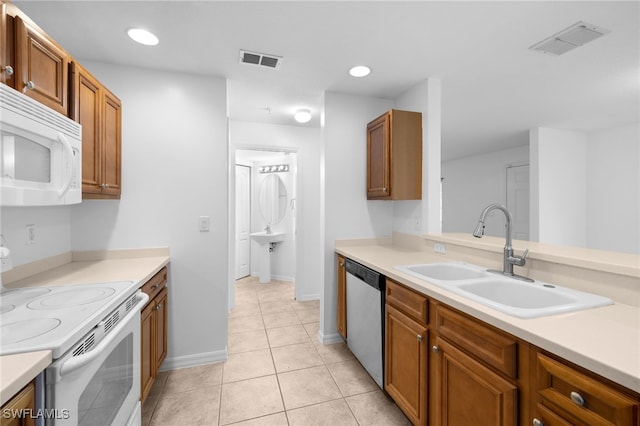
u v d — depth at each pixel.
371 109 2.64
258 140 3.40
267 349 2.41
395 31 1.64
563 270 1.28
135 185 2.07
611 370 0.66
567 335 0.82
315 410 1.67
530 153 3.81
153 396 1.79
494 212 5.25
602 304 1.06
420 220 2.32
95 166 1.59
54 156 1.14
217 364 2.18
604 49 1.82
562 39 1.72
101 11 1.46
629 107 2.96
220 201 2.24
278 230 4.62
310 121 3.34
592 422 0.71
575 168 3.92
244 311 3.24
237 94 2.56
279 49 1.83
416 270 1.75
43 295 1.19
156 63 2.01
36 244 1.60
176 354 2.14
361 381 1.96
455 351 1.18
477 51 1.85
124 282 1.39
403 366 1.54
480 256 1.73
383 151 2.31
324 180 2.54
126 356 1.21
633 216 3.54
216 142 2.22
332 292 2.55
